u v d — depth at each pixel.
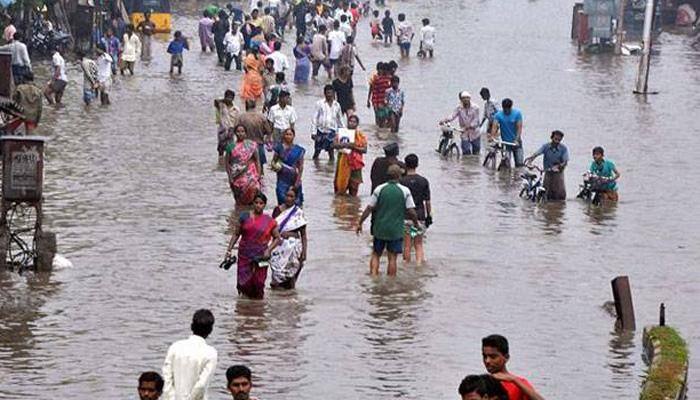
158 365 39.66
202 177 68.12
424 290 48.75
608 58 138.12
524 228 59.81
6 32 102.44
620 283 44.84
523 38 157.62
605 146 83.00
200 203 61.97
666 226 61.31
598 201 66.06
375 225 50.12
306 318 44.84
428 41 133.75
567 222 61.50
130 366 39.53
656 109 100.38
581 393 38.19
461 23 175.25
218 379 38.50
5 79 71.06
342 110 87.44
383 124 88.12
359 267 51.59
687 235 59.56
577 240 57.81
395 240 50.09
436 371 39.78
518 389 26.91
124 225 57.03
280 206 49.47
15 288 47.22
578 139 85.38
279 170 59.75
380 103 87.69
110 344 41.53
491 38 156.50
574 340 43.34
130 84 104.94
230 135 72.19
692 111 99.81
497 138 75.25
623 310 44.66
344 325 44.19
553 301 47.94
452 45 146.50
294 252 48.19
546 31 167.88
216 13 143.12
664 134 88.44
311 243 55.16
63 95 97.00
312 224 58.66
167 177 67.81
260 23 131.62
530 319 45.56
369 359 40.75
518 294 48.69
